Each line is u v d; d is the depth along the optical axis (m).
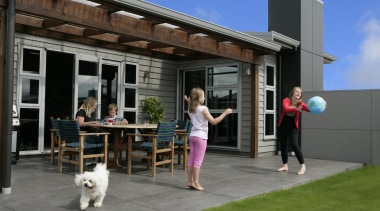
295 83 8.98
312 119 8.72
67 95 8.98
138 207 3.66
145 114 9.26
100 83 8.23
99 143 6.10
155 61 9.55
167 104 9.90
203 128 4.56
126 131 6.65
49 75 9.15
